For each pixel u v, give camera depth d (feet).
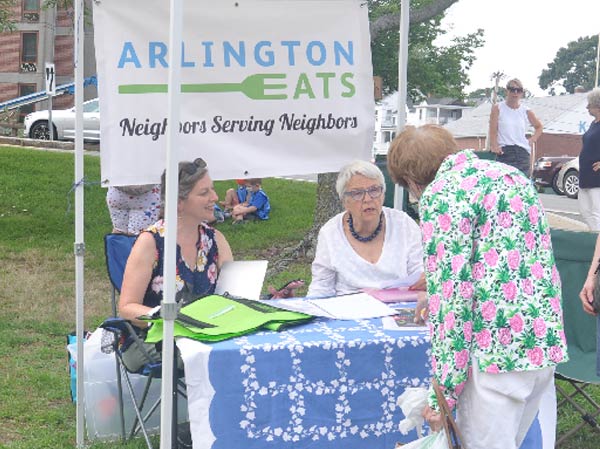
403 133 9.55
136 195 19.83
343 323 11.74
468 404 8.93
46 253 29.40
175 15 10.06
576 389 14.76
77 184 13.26
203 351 10.40
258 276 13.26
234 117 13.97
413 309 12.44
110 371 13.98
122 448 13.37
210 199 13.04
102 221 34.86
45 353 18.97
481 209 8.66
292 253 29.71
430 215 8.74
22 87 121.49
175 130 10.14
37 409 15.60
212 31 13.78
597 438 14.53
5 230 32.55
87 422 13.91
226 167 13.91
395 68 65.10
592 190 29.71
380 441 11.11
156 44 13.38
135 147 13.38
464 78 72.18
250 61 13.99
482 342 8.66
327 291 13.92
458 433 8.80
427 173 9.32
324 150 14.57
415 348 11.08
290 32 14.24
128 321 12.46
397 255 13.87
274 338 10.92
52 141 64.23
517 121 33.30
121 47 13.20
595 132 29.19
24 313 22.20
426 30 68.33
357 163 13.69
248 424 10.59
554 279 8.93
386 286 13.51
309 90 14.37
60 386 16.71
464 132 150.82
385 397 11.06
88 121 68.69
